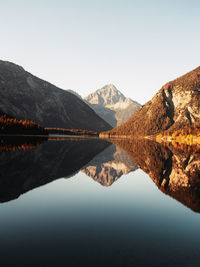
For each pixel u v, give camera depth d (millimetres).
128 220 12250
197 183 23469
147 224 11719
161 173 29578
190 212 13844
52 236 9938
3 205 14195
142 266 7676
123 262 7812
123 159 45156
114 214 13258
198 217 12945
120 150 69188
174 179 25578
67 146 78000
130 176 27562
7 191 17359
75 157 45250
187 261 8031
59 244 9172
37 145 74250
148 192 19391
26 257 8109
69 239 9680
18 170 26328
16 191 17469
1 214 12594
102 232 10539
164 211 13992
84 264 7707
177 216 13070
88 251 8664
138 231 10781
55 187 19656
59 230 10609
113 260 8000
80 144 96375
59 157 42969
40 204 14672
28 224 11242
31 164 31500
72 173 26969
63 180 22766
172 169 32562
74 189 19469
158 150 69312
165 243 9523
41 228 10781
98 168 32750
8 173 24281
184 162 39938
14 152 46031
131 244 9367
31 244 9141
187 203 15984
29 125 197250
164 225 11609
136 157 48906
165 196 18000
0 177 22109
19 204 14461
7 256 8141
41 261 7859
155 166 35688
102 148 76500
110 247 9055
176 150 69875
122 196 17875
